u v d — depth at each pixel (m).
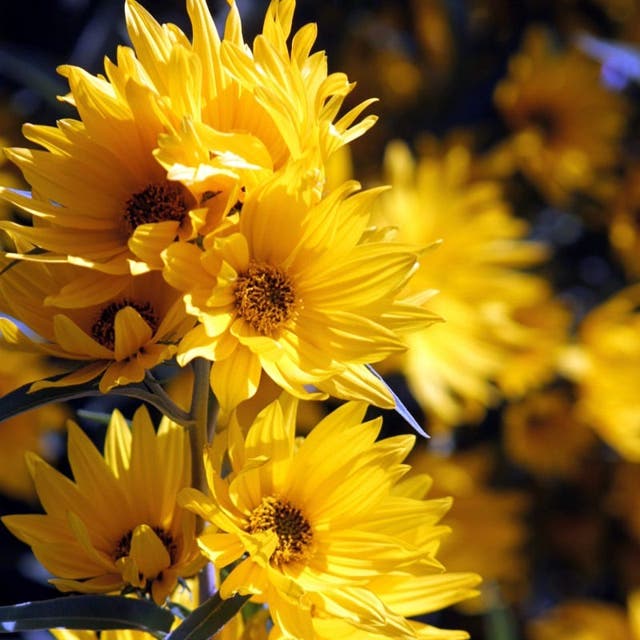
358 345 0.78
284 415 0.79
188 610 0.81
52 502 0.81
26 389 0.77
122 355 0.77
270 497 0.79
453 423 1.15
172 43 0.78
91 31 1.20
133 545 0.78
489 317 1.21
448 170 1.24
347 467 0.79
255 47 0.78
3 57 1.14
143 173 0.79
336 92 0.79
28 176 0.78
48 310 0.80
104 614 0.77
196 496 0.77
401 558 0.78
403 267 0.78
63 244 0.78
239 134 0.77
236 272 0.78
